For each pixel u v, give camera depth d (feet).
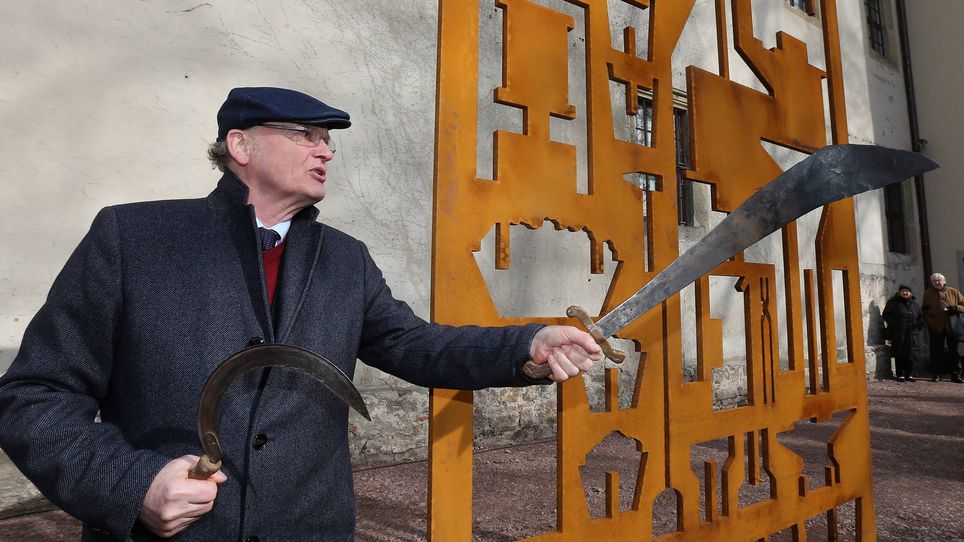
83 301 2.97
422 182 15.40
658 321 5.63
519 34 4.89
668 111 5.92
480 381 3.66
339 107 14.19
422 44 15.65
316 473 3.34
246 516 3.03
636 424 5.36
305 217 3.69
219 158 3.60
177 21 12.20
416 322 3.98
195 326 3.10
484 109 16.29
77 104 11.13
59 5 11.01
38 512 10.19
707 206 21.39
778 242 23.11
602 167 5.32
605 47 5.47
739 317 21.90
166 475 2.58
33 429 2.71
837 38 8.02
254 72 13.08
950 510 10.77
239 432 3.10
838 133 7.86
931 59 34.09
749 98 6.73
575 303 17.92
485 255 16.12
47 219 10.78
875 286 30.14
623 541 5.17
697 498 5.74
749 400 6.47
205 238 3.29
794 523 6.68
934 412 21.03
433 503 4.17
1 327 10.28
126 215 3.22
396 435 13.98
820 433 17.84
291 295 3.38
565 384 4.91
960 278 32.60
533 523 10.03
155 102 11.91
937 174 33.68
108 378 3.09
